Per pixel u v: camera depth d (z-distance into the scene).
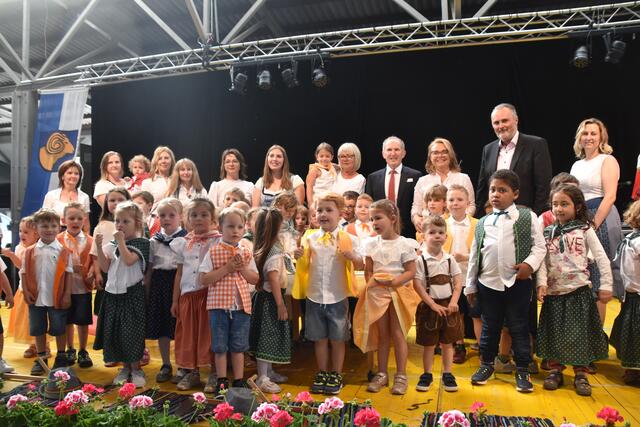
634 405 2.64
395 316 2.88
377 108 7.19
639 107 6.34
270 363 3.12
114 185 4.88
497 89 6.77
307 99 7.42
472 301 3.09
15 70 9.34
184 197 4.51
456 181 3.92
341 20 7.74
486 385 2.97
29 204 6.75
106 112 7.97
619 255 3.11
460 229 3.59
